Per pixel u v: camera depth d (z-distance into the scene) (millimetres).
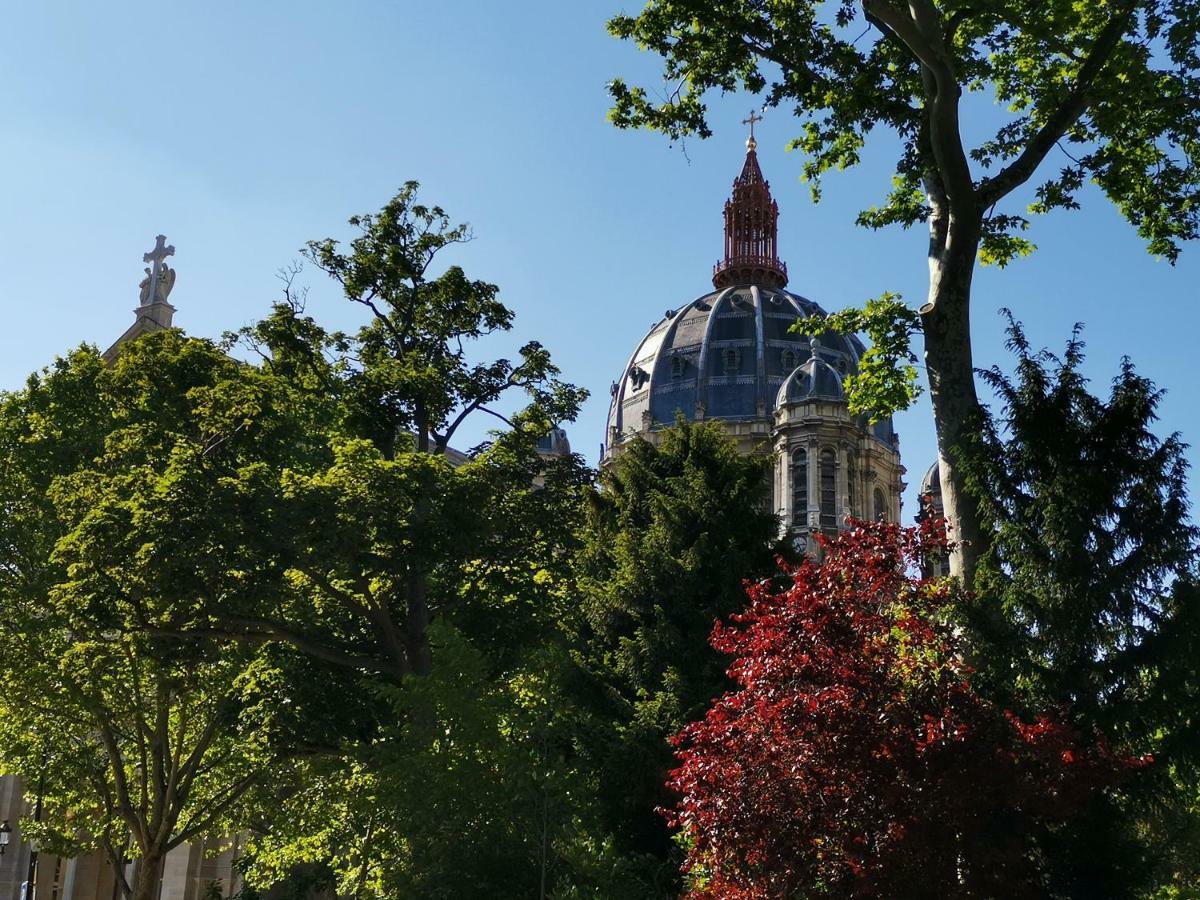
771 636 18156
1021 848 17625
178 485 33281
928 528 20031
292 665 36500
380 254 41031
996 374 21484
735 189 164875
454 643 27234
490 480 36312
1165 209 30812
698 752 18219
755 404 143250
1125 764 17828
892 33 28391
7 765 45688
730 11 28938
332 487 33688
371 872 27656
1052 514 20062
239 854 64000
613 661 40938
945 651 18500
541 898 22703
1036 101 30781
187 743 46812
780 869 17094
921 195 31281
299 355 40469
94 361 45344
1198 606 19266
